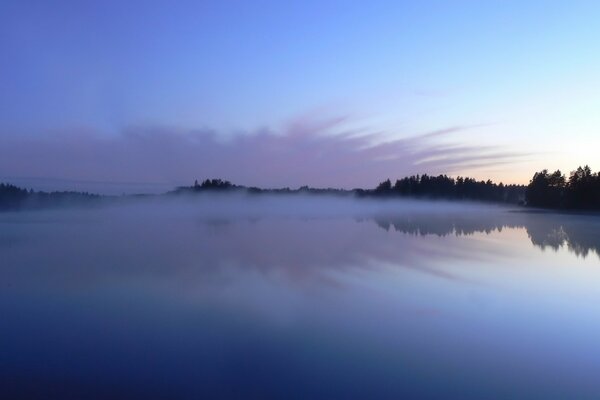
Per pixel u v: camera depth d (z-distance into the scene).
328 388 8.05
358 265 18.33
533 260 19.88
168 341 10.05
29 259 19.17
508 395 7.87
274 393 7.93
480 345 9.84
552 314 11.86
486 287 14.68
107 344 9.89
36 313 11.91
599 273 16.94
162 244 23.92
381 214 54.69
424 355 9.32
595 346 9.75
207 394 7.89
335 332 10.53
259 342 9.98
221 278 15.73
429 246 24.27
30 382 8.23
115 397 7.77
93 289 14.20
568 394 7.89
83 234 28.12
